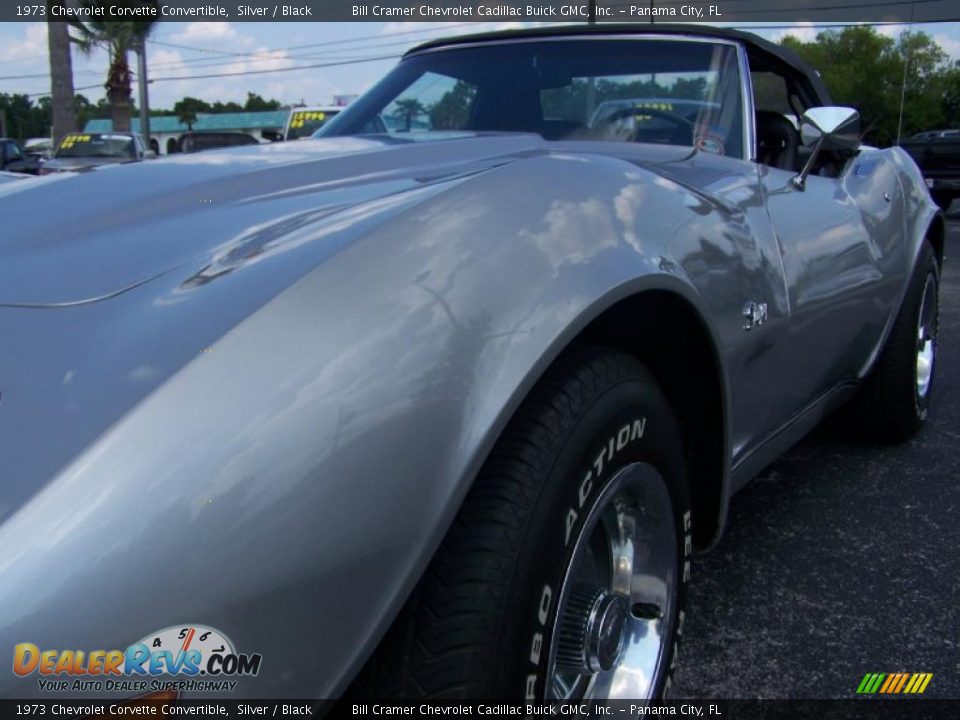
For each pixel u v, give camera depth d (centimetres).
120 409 105
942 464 348
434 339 120
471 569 122
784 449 252
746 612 238
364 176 181
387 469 112
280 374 111
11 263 140
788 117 332
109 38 2227
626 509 164
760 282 197
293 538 105
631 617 169
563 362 142
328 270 121
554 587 130
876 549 274
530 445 130
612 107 267
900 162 353
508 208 141
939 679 209
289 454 107
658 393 159
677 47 277
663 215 166
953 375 489
